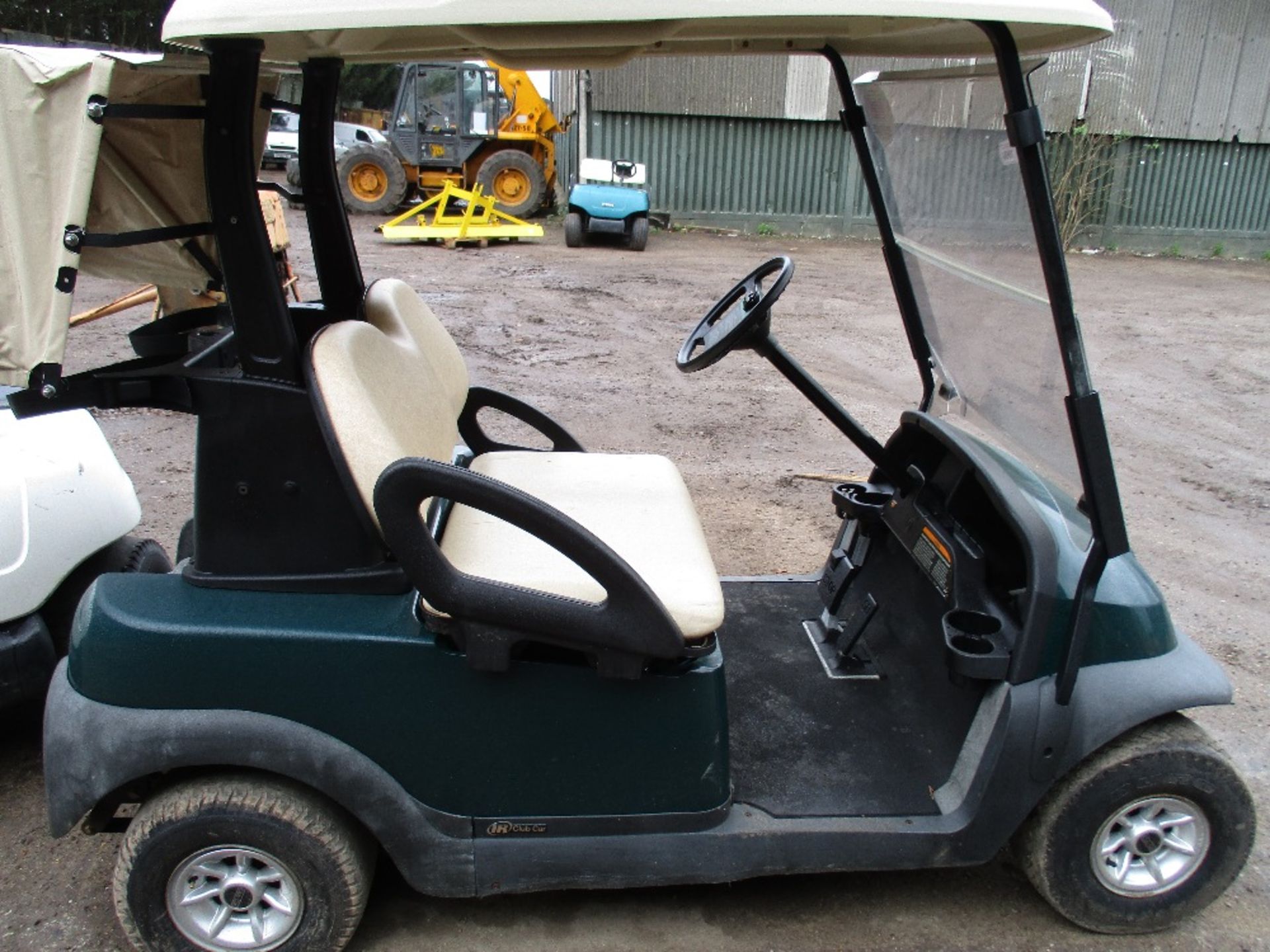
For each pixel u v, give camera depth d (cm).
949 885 214
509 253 1112
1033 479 204
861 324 795
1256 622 335
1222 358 727
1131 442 535
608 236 1247
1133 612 189
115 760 168
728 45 220
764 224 1430
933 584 217
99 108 138
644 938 197
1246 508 445
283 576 176
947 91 201
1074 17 150
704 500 422
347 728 172
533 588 179
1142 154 1363
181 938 181
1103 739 184
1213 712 281
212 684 169
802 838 184
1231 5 1299
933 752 208
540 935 197
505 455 262
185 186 176
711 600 181
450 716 173
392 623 172
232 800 173
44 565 226
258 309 162
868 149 241
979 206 191
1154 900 197
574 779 179
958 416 233
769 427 527
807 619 267
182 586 179
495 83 1361
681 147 1405
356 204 1363
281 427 168
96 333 660
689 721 178
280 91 216
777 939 198
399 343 221
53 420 256
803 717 221
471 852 179
